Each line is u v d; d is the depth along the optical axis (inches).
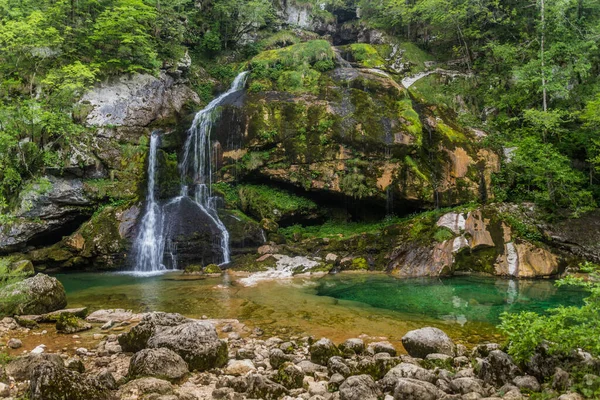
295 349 271.1
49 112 652.1
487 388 198.4
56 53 756.0
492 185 703.1
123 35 772.0
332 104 746.2
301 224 750.5
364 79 793.6
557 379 186.4
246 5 1081.4
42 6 780.0
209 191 749.3
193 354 227.0
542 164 658.2
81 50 788.6
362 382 193.3
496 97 871.7
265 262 618.2
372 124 714.2
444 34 1044.5
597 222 632.4
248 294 459.5
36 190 618.8
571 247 599.2
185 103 885.2
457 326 339.6
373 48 1038.4
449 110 821.9
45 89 707.4
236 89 890.7
